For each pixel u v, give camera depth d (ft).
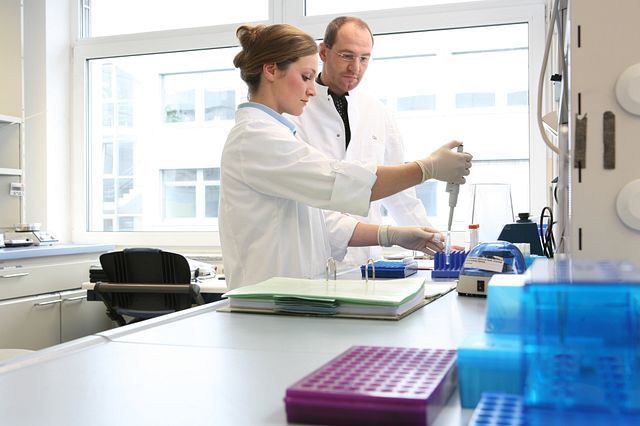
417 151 11.28
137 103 13.03
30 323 10.00
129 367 2.34
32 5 12.82
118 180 13.19
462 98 11.12
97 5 13.37
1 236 10.53
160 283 8.75
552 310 1.58
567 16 3.14
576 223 2.82
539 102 4.01
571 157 2.83
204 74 12.60
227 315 3.49
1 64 11.64
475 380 1.88
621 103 2.74
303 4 12.01
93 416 1.80
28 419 1.79
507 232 6.31
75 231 13.24
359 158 8.10
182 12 12.80
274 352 2.56
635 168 2.75
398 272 5.22
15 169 11.54
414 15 11.22
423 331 2.92
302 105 5.63
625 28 2.75
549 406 1.54
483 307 3.63
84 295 10.96
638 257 2.75
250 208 5.32
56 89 13.00
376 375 1.92
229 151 5.36
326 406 1.72
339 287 3.79
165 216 12.92
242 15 12.51
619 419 1.47
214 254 12.02
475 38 11.07
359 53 7.57
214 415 1.80
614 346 1.54
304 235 5.56
